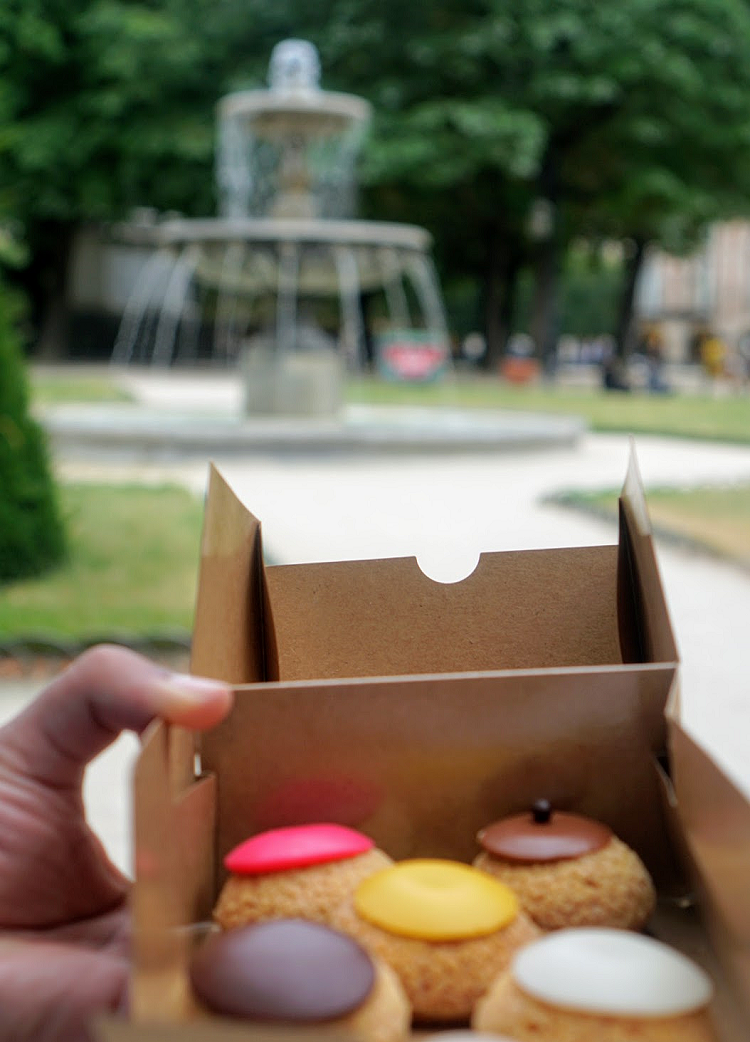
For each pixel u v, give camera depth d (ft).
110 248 107.96
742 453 37.04
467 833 2.37
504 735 2.36
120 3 77.82
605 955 1.77
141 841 1.73
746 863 1.73
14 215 79.87
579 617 2.92
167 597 16.02
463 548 17.21
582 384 93.30
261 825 2.36
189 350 106.93
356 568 2.92
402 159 70.18
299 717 2.35
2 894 2.62
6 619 14.46
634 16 73.15
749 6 77.56
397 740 2.35
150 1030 1.30
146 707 2.26
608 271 163.94
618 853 2.23
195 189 77.00
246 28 74.84
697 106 76.64
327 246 35.94
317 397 37.09
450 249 95.81
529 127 70.49
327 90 72.59
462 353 131.03
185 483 28.25
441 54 71.72
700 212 80.64
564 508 23.53
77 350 107.14
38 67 77.87
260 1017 1.68
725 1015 1.84
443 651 2.91
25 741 2.63
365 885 2.09
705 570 18.48
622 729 2.36
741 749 10.21
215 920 2.18
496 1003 1.81
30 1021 2.15
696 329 163.63
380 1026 1.73
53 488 18.29
